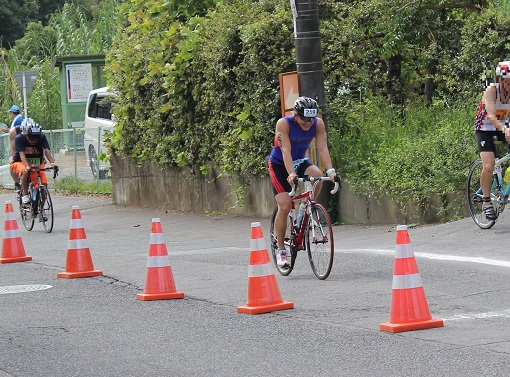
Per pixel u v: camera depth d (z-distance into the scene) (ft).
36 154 70.59
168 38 73.46
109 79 86.02
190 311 34.88
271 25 62.64
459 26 65.82
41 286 42.86
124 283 42.52
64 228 72.28
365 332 29.25
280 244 41.57
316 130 39.86
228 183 71.56
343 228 57.47
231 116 68.13
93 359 27.89
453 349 26.20
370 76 69.26
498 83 45.44
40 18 267.39
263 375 24.90
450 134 56.44
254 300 34.04
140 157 82.99
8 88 163.84
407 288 29.25
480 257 41.37
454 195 51.65
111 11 167.22
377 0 64.49
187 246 56.90
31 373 26.66
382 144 60.08
